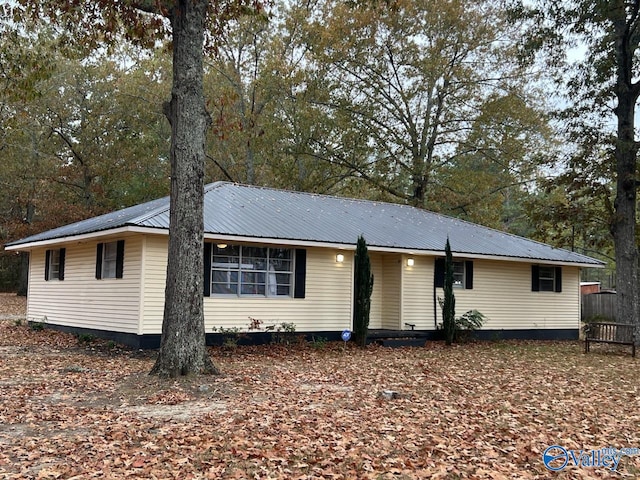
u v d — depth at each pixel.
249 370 10.22
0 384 8.61
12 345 13.48
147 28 10.96
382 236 15.93
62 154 33.09
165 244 12.83
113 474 4.89
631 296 16.44
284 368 10.73
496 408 7.67
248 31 29.28
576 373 11.23
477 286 17.66
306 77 28.11
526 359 13.41
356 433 6.25
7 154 30.94
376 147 29.30
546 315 19.28
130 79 31.45
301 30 29.03
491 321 17.88
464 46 28.20
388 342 14.95
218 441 5.84
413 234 17.08
